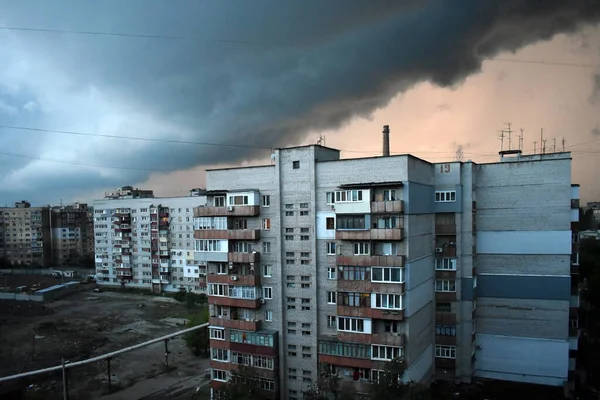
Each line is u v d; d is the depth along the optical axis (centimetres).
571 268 5081
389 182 4206
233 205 4962
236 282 4906
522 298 5081
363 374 4325
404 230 4191
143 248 14288
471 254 5034
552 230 4966
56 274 16988
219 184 5156
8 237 18950
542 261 5009
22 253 18975
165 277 13775
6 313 11450
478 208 5250
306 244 4619
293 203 4684
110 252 15062
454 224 5059
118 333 9519
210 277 5128
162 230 13775
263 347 4744
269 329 4831
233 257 4934
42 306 12150
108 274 15138
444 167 5088
